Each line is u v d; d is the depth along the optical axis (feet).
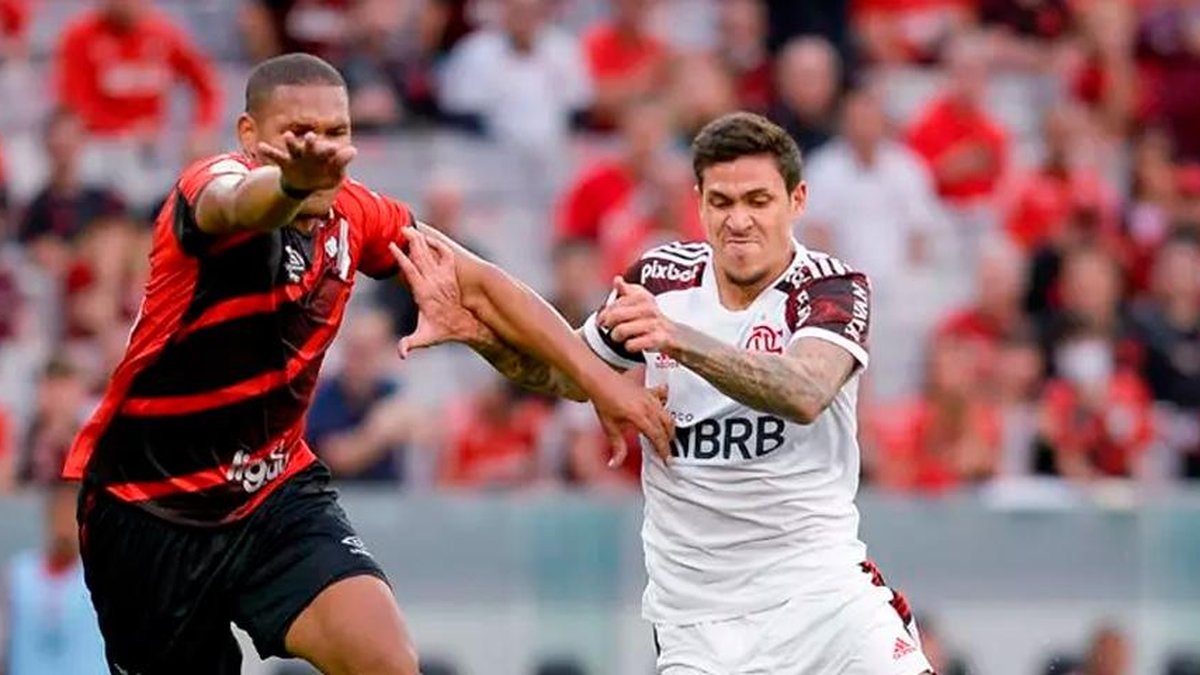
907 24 208.95
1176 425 173.27
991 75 209.15
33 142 186.60
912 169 186.29
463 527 137.90
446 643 137.28
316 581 81.87
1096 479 163.94
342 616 81.41
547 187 189.67
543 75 191.21
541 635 138.10
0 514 133.69
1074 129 194.70
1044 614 143.33
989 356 166.71
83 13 200.23
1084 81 209.26
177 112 183.42
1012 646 142.82
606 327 80.18
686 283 86.53
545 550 138.51
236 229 76.13
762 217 84.02
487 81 190.08
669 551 87.15
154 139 181.06
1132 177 200.13
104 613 84.74
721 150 83.97
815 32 198.18
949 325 171.73
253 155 79.05
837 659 85.76
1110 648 143.95
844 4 200.13
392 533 137.18
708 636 86.84
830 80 188.24
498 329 85.10
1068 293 175.01
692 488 86.12
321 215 79.41
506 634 138.10
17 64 192.75
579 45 193.77
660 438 84.94
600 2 208.23
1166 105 212.02
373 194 84.48
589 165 186.80
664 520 87.15
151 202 177.37
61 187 171.22
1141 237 191.31
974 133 192.65
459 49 192.75
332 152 69.97
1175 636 144.56
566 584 138.41
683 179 173.78
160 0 199.93
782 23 198.39
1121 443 165.27
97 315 161.79
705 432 85.46
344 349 154.40
